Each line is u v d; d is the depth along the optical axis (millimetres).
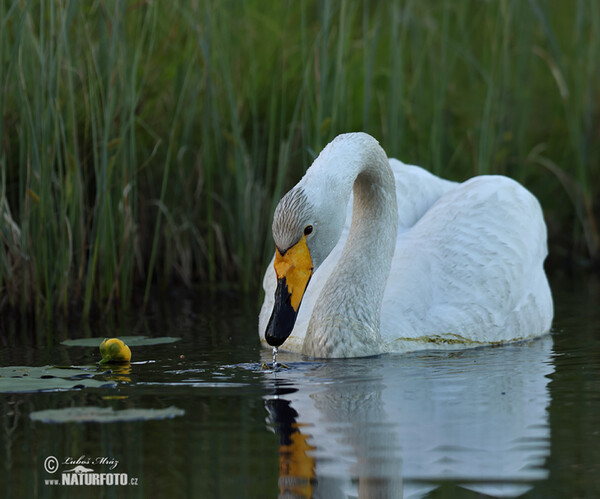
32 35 12523
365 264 10102
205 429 7148
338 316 9922
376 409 7648
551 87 17953
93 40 14094
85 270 13594
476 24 17688
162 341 10852
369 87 14477
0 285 12500
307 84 13883
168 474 6230
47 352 10344
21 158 12453
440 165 15672
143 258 15359
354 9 14836
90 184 14086
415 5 16297
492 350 10406
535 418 7344
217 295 14500
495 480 6090
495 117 16031
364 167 9930
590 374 8867
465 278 11102
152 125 15117
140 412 7520
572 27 18234
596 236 16781
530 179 17703
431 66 16375
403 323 10500
